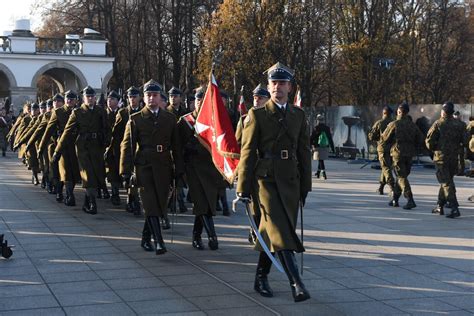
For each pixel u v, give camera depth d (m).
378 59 35.88
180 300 6.66
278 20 36.66
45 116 14.44
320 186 17.47
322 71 43.03
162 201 8.77
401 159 13.00
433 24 42.50
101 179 12.59
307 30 39.16
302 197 6.74
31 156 17.48
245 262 8.39
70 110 13.50
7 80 39.00
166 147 8.85
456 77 43.88
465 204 13.78
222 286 7.20
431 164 23.92
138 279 7.51
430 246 9.34
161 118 8.80
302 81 39.84
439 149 12.04
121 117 11.84
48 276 7.64
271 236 6.30
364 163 25.84
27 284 7.28
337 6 39.62
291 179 6.47
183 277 7.61
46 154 15.60
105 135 12.55
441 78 43.19
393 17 40.59
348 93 44.31
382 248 9.19
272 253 6.48
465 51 43.91
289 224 6.34
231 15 36.66
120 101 14.58
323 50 42.06
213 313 6.24
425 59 43.72
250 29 36.59
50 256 8.73
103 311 6.29
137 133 8.82
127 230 10.80
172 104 12.03
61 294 6.88
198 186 9.10
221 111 8.10
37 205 13.75
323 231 10.48
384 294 6.87
